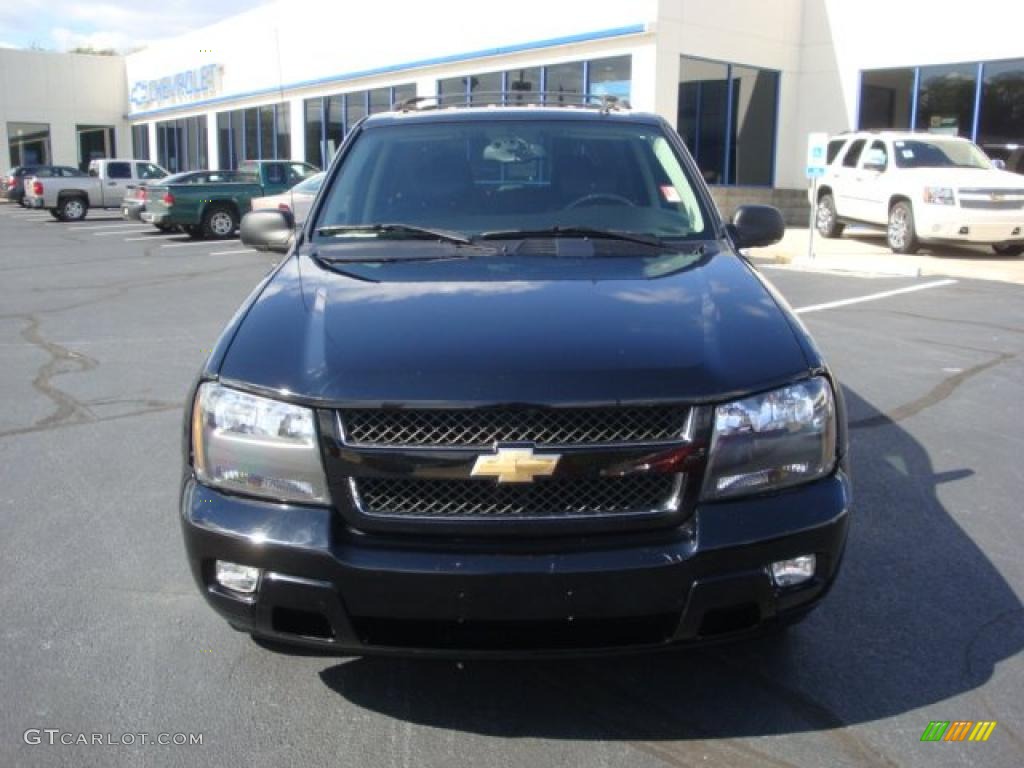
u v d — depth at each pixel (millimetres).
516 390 2568
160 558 4055
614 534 2588
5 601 3664
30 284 13008
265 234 4449
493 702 2980
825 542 2682
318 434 2615
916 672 3133
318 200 4105
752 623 2688
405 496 2596
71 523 4430
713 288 3211
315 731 2842
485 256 3594
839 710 2924
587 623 2604
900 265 13078
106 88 41750
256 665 3209
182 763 2695
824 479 2779
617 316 2932
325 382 2648
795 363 2805
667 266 3477
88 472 5133
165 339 8859
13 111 39281
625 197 4062
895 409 6246
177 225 20891
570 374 2613
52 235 22203
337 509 2619
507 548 2555
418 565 2520
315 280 3340
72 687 3076
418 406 2564
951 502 4645
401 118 4504
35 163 40188
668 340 2791
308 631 2680
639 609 2543
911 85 19531
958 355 7797
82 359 7969
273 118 31781
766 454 2658
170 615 3561
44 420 6125
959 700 2975
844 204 16844
